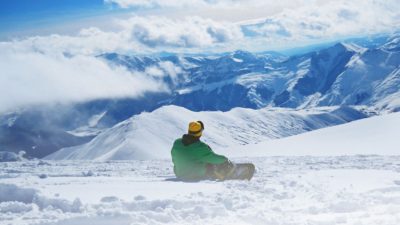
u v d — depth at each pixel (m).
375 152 32.38
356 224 5.62
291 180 9.77
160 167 17.39
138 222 5.73
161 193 7.80
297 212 6.56
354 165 15.89
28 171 14.58
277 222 5.73
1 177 11.90
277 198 7.81
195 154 10.73
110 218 5.74
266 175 11.75
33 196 7.41
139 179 10.64
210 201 7.01
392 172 11.18
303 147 42.31
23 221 5.70
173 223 5.80
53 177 11.56
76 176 12.13
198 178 10.69
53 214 6.11
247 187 8.72
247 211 6.54
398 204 7.14
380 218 5.96
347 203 6.82
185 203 6.82
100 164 20.91
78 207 6.55
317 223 5.69
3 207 6.57
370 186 8.67
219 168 10.62
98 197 7.30
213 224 5.72
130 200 6.93
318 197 7.68
